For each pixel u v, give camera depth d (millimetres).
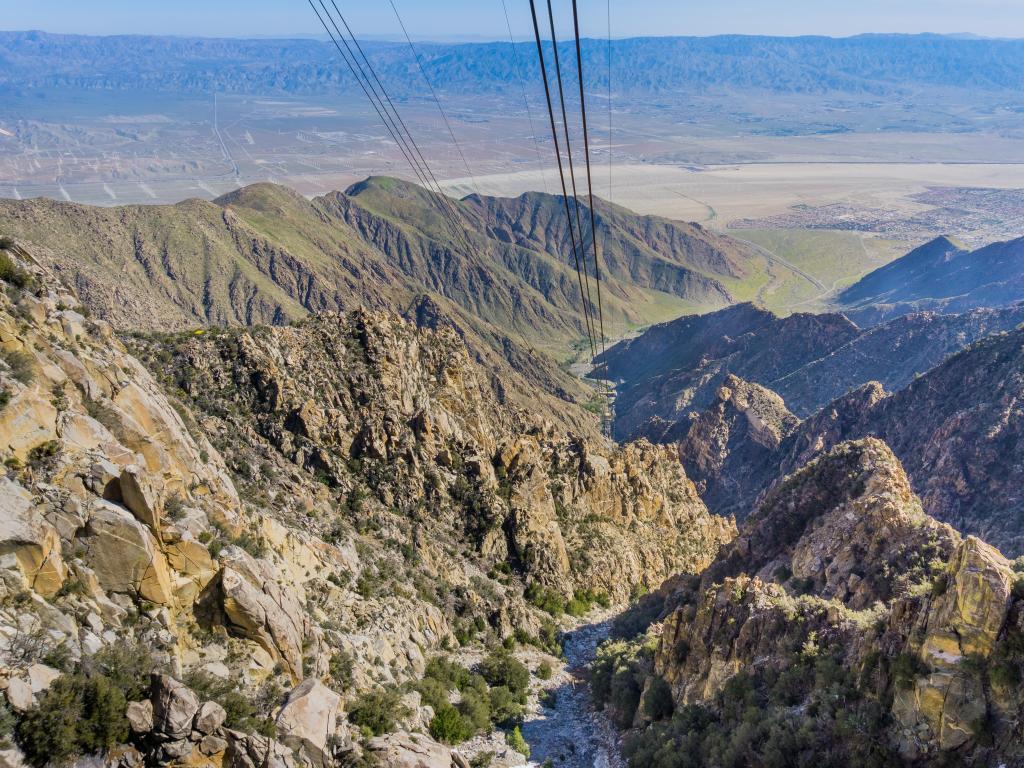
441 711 62000
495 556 99250
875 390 187875
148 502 43344
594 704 75625
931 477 156375
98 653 38094
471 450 105250
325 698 45062
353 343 102250
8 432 40875
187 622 44375
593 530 116750
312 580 64188
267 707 43344
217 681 42281
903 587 57500
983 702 38375
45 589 38531
